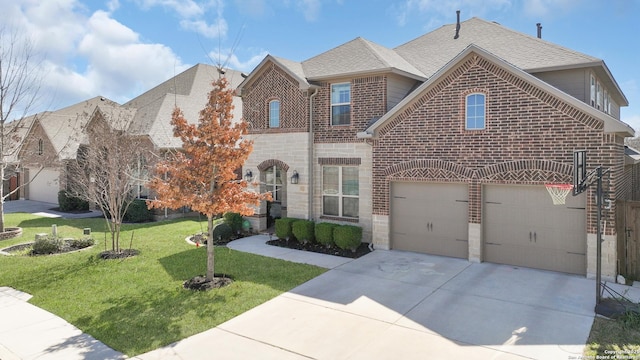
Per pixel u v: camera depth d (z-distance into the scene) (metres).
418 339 7.53
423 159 13.48
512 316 8.49
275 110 17.80
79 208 26.03
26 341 7.69
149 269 12.13
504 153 11.95
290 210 17.17
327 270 12.05
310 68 17.30
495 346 7.20
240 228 17.48
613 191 10.44
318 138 16.52
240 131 10.74
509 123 11.82
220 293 10.05
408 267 12.22
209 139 10.45
